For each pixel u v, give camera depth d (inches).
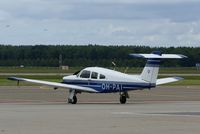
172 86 3041.3
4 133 948.6
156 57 1726.1
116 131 978.7
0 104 1689.2
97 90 1760.6
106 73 1754.4
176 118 1205.1
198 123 1103.6
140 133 955.3
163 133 955.3
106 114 1295.5
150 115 1275.8
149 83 1727.4
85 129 1004.6
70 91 1766.7
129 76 1734.7
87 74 1771.7
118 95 2182.6
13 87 2748.5
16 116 1237.1
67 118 1194.6
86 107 1539.1
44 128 1017.5
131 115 1270.9
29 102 1803.6
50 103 1758.1
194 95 2245.3
